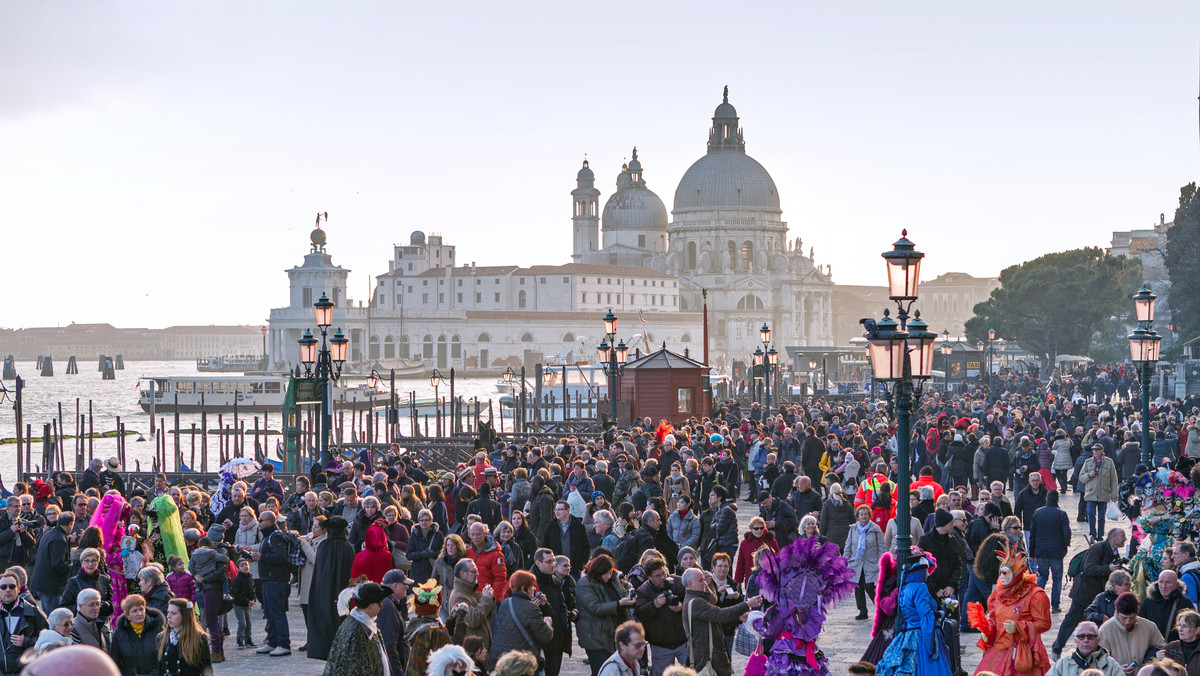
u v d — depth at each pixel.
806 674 16.12
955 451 41.25
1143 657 16.47
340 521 21.69
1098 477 34.59
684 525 25.39
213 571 22.58
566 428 76.56
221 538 23.86
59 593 22.70
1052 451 43.56
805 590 16.25
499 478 31.39
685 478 30.19
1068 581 29.67
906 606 16.81
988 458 38.22
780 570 16.42
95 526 20.62
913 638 16.72
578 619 18.31
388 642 16.98
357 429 140.12
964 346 132.12
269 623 23.36
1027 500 28.11
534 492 26.94
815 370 166.00
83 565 19.33
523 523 23.64
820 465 41.31
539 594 17.69
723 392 127.25
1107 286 163.25
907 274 19.77
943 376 129.12
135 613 17.48
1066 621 20.81
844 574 16.36
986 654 17.27
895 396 19.47
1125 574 17.61
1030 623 16.94
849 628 24.59
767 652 16.59
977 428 45.75
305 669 22.02
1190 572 18.66
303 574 23.03
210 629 22.47
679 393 66.69
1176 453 43.94
